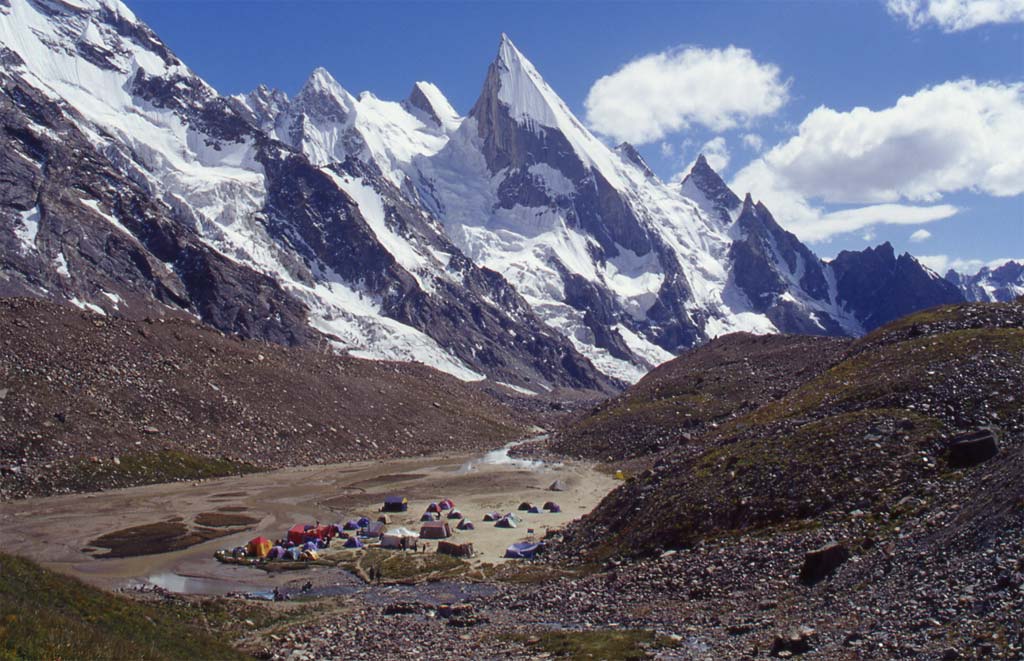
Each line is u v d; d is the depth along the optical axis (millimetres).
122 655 37438
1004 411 66250
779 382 164000
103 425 133500
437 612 58188
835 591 46094
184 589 69812
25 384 132500
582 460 160125
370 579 73125
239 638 52875
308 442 164625
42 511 103062
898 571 44438
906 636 35844
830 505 60344
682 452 87250
